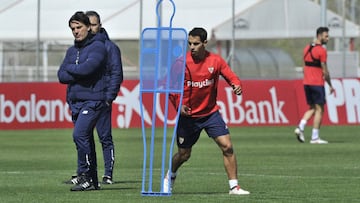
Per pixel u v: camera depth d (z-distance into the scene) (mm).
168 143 66375
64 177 41906
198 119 33125
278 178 41156
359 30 110438
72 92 35000
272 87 82750
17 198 33000
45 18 102062
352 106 83250
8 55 102875
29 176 42406
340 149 59844
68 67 34562
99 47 34656
